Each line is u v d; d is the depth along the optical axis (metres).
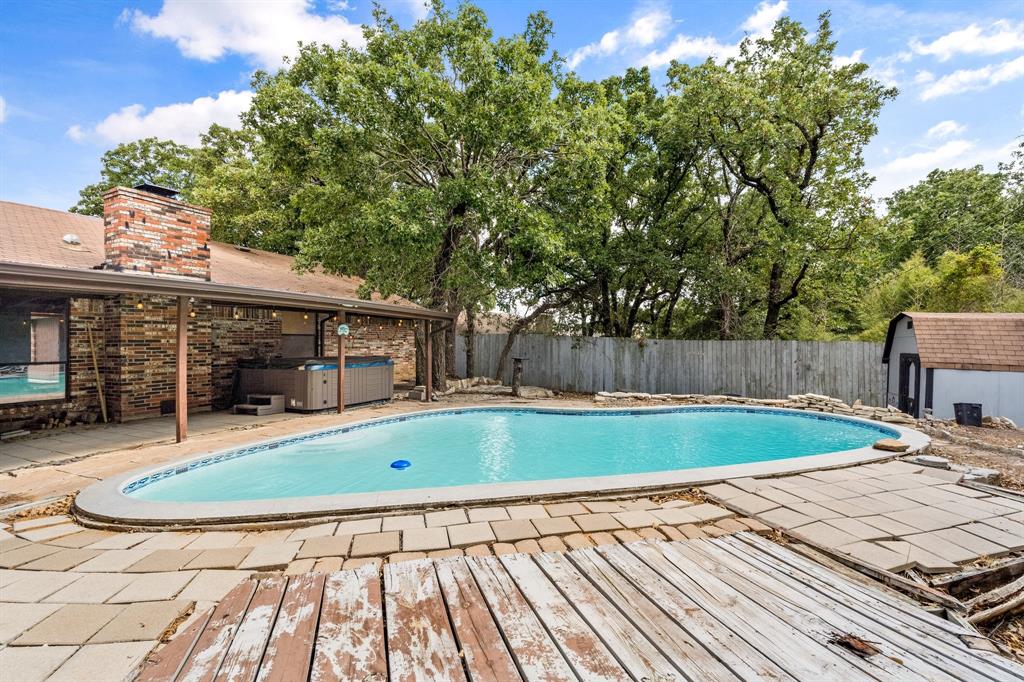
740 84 12.10
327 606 2.45
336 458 7.09
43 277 4.91
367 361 10.71
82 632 2.23
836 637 2.18
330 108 11.98
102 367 8.10
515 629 2.22
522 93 10.68
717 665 1.95
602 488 4.43
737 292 14.27
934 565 2.97
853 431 8.95
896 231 13.12
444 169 12.62
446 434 8.96
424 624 2.27
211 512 3.76
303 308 9.86
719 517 3.86
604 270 15.19
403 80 10.44
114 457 5.75
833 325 17.27
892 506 4.11
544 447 8.31
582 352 14.70
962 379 8.63
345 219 12.35
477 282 13.10
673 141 13.77
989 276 13.52
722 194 15.07
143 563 3.00
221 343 9.83
